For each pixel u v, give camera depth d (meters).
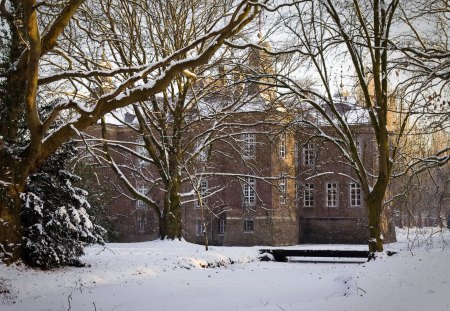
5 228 16.02
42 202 17.20
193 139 32.34
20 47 17.95
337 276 18.97
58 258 17.58
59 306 13.04
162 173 33.22
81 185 37.62
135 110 31.86
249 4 15.77
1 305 12.87
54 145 16.61
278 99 29.89
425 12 22.66
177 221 33.41
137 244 33.56
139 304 13.54
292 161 53.94
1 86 16.81
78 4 15.59
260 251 33.66
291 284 17.98
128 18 28.30
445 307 10.28
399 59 23.03
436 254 17.09
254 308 12.08
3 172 16.09
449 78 19.20
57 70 27.69
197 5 30.58
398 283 13.38
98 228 20.09
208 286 17.27
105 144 32.47
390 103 25.47
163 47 29.19
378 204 25.03
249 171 51.69
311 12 24.45
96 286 16.61
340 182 56.03
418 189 25.31
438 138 26.20
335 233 55.88
